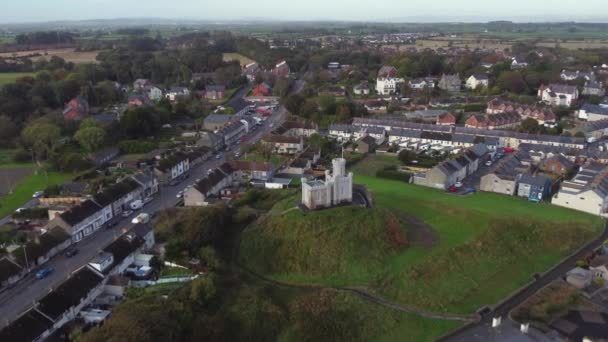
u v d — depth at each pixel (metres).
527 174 146.62
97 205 127.50
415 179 154.50
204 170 173.12
